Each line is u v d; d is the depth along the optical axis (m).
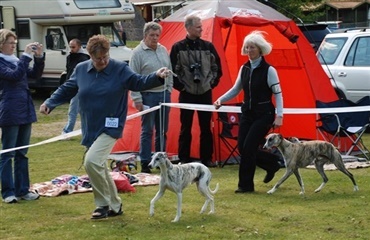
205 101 13.52
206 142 13.94
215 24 14.56
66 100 9.84
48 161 14.78
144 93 13.05
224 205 10.42
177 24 15.27
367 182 12.12
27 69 10.46
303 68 15.43
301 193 11.17
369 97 15.34
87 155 9.40
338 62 18.70
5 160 10.73
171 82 13.19
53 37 26.05
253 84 11.07
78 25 26.17
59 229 9.22
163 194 10.21
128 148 15.00
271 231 8.95
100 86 9.41
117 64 9.52
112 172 11.86
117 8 26.78
